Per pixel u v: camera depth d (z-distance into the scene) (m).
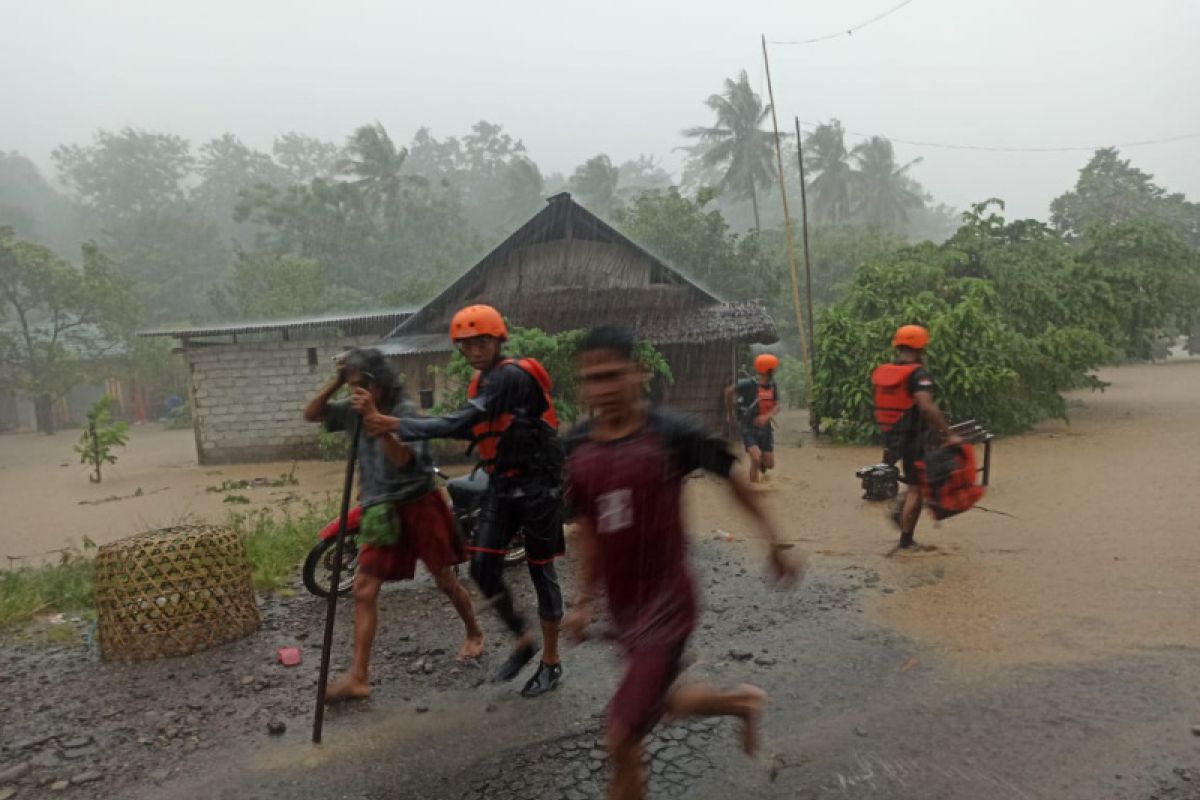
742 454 12.73
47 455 22.84
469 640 4.73
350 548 6.16
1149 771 3.16
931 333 12.86
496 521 4.11
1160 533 6.62
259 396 17.94
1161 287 16.41
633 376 2.64
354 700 4.19
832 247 36.41
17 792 3.41
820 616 5.11
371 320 17.55
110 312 33.47
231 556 5.21
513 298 15.74
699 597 2.79
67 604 6.23
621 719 2.51
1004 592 5.37
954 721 3.64
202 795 3.34
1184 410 16.38
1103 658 4.23
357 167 48.00
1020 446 12.36
